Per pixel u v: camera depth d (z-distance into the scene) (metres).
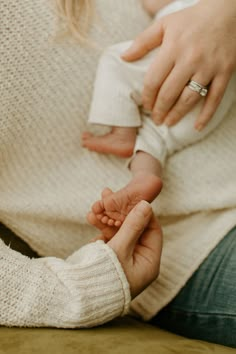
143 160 0.63
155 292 0.64
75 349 0.47
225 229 0.62
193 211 0.65
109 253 0.55
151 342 0.51
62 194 0.65
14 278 0.53
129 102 0.64
